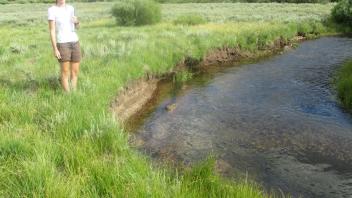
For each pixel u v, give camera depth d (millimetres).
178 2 80688
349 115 10500
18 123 7512
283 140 8781
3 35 24469
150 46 16859
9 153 6141
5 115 7957
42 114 8086
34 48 17438
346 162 7680
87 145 6730
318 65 17156
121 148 6965
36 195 4863
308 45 23266
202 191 5750
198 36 20531
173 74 15539
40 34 24969
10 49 16797
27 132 6957
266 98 12219
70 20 9469
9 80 10805
